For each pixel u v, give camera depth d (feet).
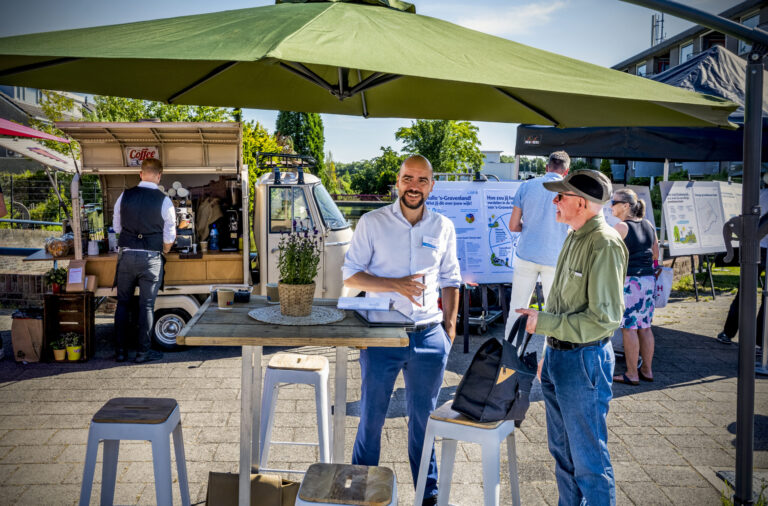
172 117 47.70
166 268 21.67
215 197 24.23
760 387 18.70
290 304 8.98
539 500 11.46
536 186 17.29
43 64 7.45
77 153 47.62
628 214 18.44
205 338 7.71
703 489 11.99
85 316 20.01
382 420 10.34
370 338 7.93
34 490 11.41
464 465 12.99
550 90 6.07
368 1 8.61
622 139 21.39
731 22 9.21
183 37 6.36
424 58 6.18
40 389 17.19
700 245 32.76
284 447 13.57
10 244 41.86
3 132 26.63
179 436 9.89
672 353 22.40
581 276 9.00
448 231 11.03
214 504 9.52
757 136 9.41
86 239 21.44
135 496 11.26
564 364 9.05
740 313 9.71
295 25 6.57
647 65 108.17
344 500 7.30
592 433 8.92
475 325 24.97
